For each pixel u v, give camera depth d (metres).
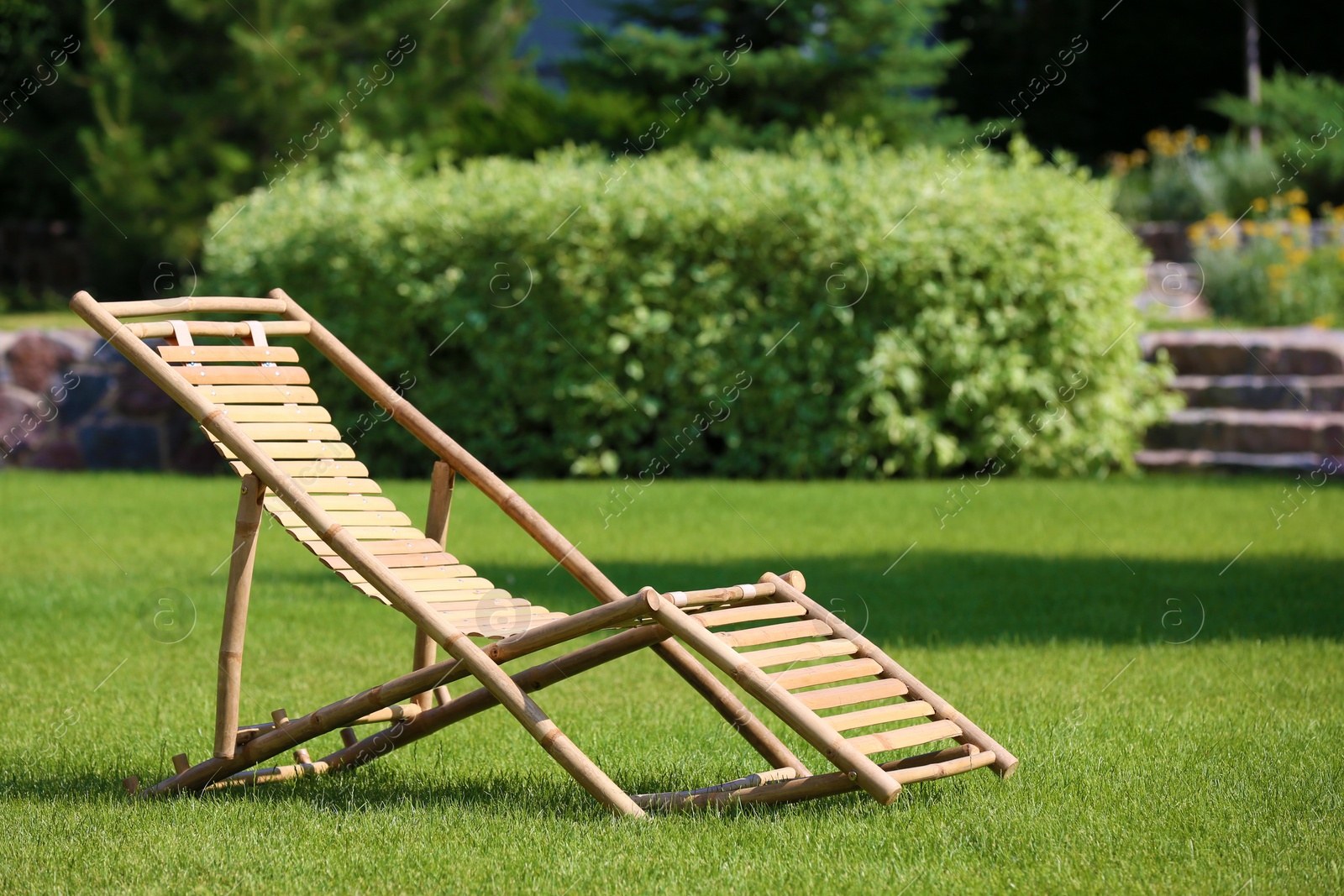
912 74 26.70
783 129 25.70
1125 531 14.35
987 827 5.67
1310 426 18.55
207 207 24.05
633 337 18.03
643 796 6.08
